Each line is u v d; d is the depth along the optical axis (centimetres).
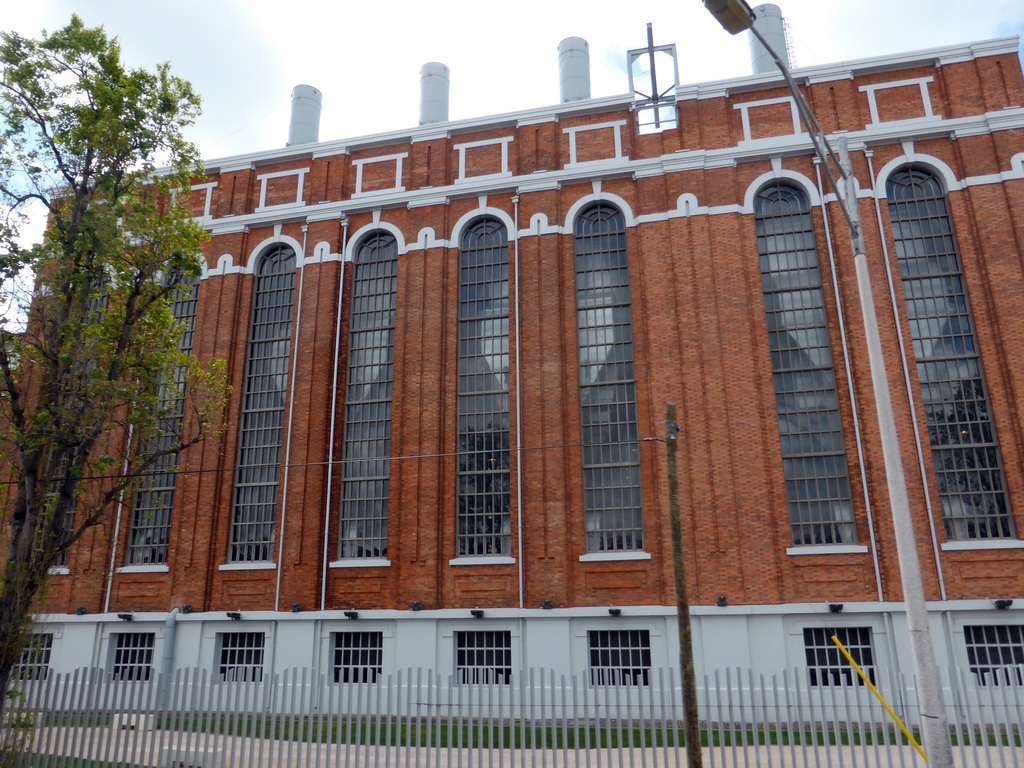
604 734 1844
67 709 1498
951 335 2311
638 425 2408
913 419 2228
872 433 2242
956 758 1409
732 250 2461
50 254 1805
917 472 2189
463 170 2814
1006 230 2314
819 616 2136
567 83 3122
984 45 2494
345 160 2952
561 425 2444
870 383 2280
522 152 2764
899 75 2550
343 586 2489
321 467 2611
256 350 2850
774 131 2572
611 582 2288
